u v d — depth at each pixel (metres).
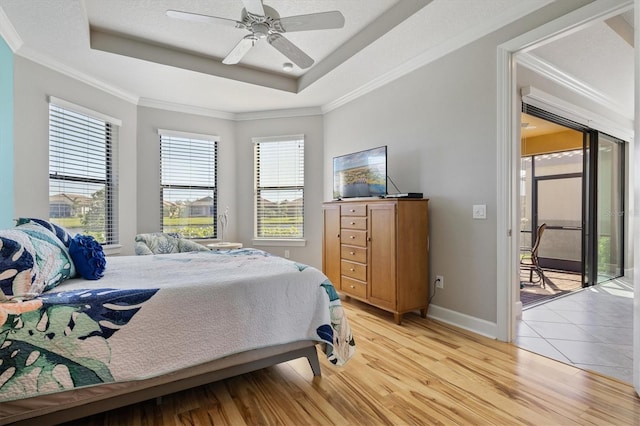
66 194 3.31
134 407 1.70
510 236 2.52
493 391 1.83
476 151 2.72
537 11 2.31
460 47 2.84
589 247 4.47
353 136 4.17
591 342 2.53
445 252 3.00
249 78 3.82
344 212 3.59
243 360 1.77
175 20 2.80
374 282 3.18
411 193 3.08
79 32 2.65
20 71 2.82
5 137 2.60
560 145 5.67
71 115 3.35
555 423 1.55
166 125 4.46
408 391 1.84
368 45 2.97
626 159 5.04
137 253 3.46
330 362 2.04
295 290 1.93
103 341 1.40
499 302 2.57
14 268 1.35
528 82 3.16
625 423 1.55
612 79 3.67
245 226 5.02
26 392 1.26
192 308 1.61
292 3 2.60
